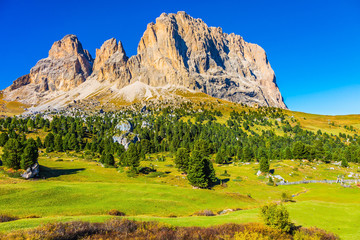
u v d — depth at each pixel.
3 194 43.22
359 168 121.62
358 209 45.38
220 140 195.50
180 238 24.25
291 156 139.38
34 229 23.03
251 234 25.27
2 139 126.81
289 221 28.66
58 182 59.34
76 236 22.95
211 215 44.16
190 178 78.38
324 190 78.50
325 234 28.98
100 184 60.38
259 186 87.12
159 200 49.59
